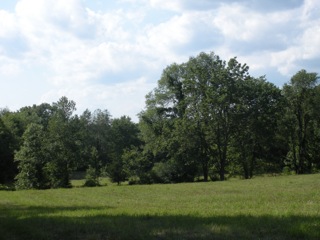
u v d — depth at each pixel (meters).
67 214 16.19
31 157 60.53
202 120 59.78
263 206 17.27
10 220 13.88
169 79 67.44
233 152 64.88
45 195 32.19
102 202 24.61
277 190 27.30
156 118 69.69
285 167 76.19
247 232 10.23
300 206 16.34
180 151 62.06
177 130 60.44
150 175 66.19
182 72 68.00
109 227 11.72
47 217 14.86
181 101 62.03
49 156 61.75
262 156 66.94
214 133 60.06
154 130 68.31
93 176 66.94
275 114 63.34
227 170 69.62
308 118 73.19
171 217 13.70
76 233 11.22
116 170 69.94
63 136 65.75
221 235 10.03
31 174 59.91
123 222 12.73
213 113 58.69
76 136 69.06
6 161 74.88
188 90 60.62
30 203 24.88
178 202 22.89
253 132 60.44
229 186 34.97
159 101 69.00
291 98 72.62
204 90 60.00
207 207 18.38
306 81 71.62
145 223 12.35
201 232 10.52
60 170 62.06
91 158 80.81
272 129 62.09
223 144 61.25
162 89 69.19
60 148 63.34
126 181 76.38
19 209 20.45
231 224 11.42
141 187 39.28
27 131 61.81
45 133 64.56
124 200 25.88
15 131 83.12
